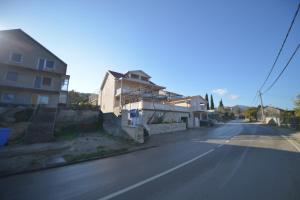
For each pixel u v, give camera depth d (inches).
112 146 506.0
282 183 200.8
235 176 227.3
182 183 208.7
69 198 182.1
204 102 1609.3
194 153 389.4
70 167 318.7
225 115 2955.2
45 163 332.2
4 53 922.1
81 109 871.1
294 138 620.4
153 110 944.9
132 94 1210.6
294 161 298.8
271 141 551.2
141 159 358.9
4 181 243.8
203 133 864.3
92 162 354.6
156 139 667.4
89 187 210.4
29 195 192.5
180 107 1176.8
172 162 316.8
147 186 204.4
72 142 534.6
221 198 167.5
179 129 1034.7
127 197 177.2
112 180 231.9
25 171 289.6
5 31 940.6
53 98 1006.4
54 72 1009.5
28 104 894.4
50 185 223.5
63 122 802.2
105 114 919.7
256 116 2800.2
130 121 803.4
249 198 166.4
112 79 1363.2
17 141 527.5
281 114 1494.8
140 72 1417.3
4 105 822.5
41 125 600.1
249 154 361.1
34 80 973.2
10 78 916.0
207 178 223.0
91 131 786.2
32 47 1005.8
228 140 593.9
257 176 225.8
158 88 1387.8
